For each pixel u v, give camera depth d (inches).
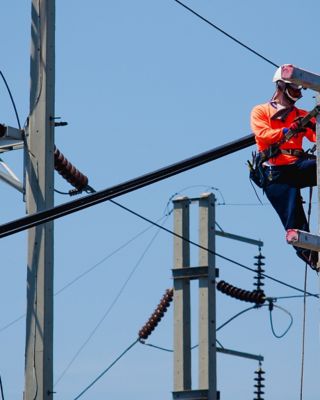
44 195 1130.0
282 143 1029.2
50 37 1162.6
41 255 1117.7
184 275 1464.1
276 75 1051.3
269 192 1045.2
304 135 1054.4
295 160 1037.8
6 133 1136.8
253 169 1054.4
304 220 1042.1
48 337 1107.9
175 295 1466.5
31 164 1137.4
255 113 1053.2
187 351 1450.5
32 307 1112.8
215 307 1450.5
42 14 1166.3
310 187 1042.1
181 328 1454.2
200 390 1411.2
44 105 1145.4
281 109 1046.4
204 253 1460.4
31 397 1097.4
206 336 1434.5
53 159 1144.2
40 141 1139.9
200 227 1471.5
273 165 1042.1
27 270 1120.2
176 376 1443.2
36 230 1123.3
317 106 965.8
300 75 941.8
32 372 1101.1
